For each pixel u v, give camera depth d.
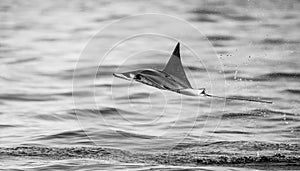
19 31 76.75
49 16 89.50
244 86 44.50
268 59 55.50
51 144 30.14
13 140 30.97
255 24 77.12
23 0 108.75
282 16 83.62
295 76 48.53
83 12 92.25
